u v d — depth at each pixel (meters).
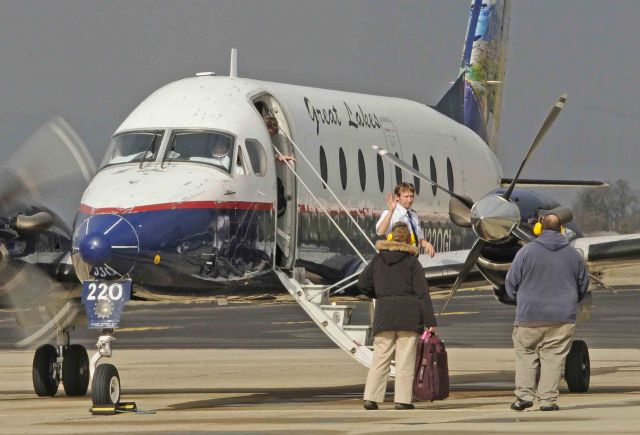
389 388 74.31
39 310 68.06
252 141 65.88
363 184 77.00
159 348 117.56
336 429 48.12
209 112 65.50
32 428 50.72
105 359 101.50
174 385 77.50
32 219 65.56
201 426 50.22
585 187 90.69
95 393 56.22
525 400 54.78
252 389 74.31
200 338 132.62
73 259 58.06
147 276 58.38
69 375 68.62
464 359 101.81
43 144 67.31
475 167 90.94
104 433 48.34
